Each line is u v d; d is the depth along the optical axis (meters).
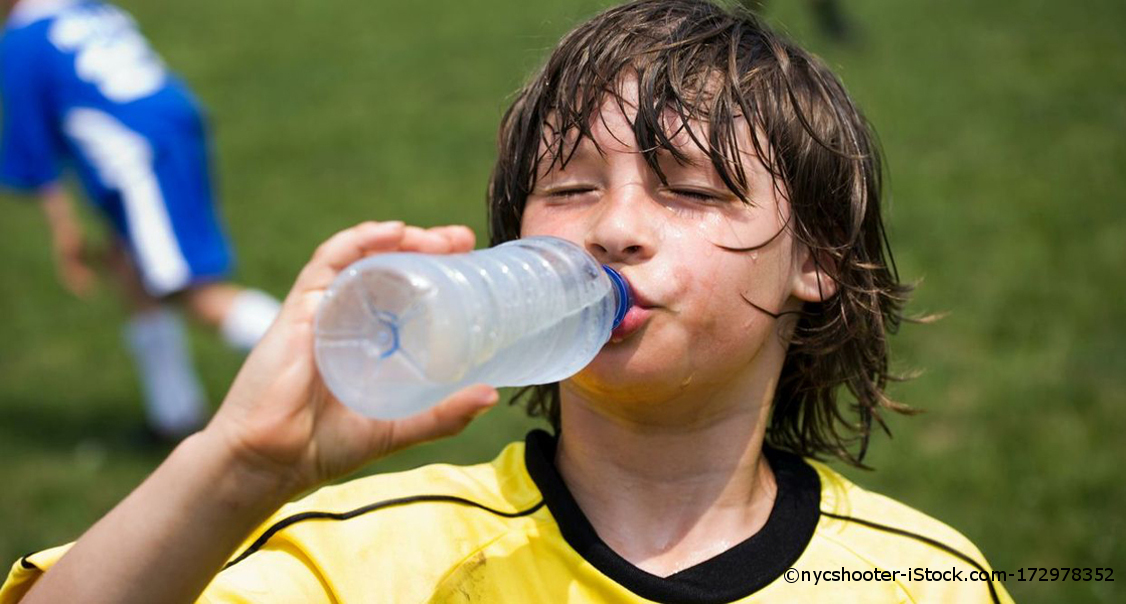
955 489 5.56
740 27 2.42
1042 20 16.03
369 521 2.23
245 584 2.08
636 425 2.26
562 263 1.92
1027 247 8.65
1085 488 5.50
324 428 1.76
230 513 1.75
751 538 2.30
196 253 6.92
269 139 13.84
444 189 11.64
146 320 6.95
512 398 2.96
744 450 2.33
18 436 6.98
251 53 18.02
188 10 21.16
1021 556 5.00
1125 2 16.67
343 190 11.85
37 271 10.29
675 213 2.13
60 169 7.16
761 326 2.21
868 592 2.28
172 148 6.92
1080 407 6.34
